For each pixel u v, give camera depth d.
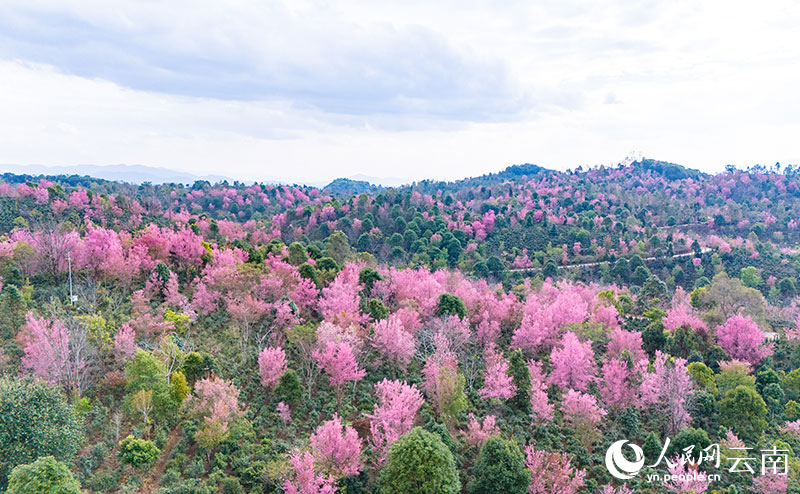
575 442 54.91
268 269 81.75
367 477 44.62
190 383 53.81
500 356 64.25
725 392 63.94
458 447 50.88
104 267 72.38
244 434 49.03
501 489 44.41
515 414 59.22
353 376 55.69
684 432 54.53
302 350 60.03
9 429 38.28
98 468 43.47
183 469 44.72
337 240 122.12
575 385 61.91
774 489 48.44
